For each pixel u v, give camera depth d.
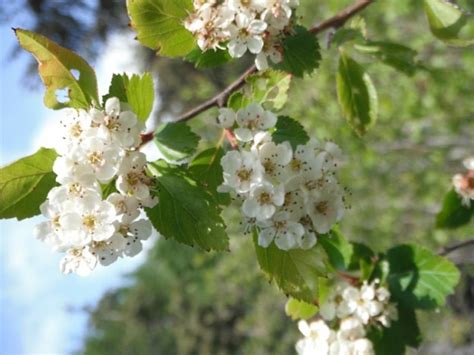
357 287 0.26
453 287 0.26
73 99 0.21
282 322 1.12
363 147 0.73
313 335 0.25
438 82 0.70
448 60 0.71
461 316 0.82
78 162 0.19
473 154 0.74
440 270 0.26
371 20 0.75
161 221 0.20
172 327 1.72
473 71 0.69
